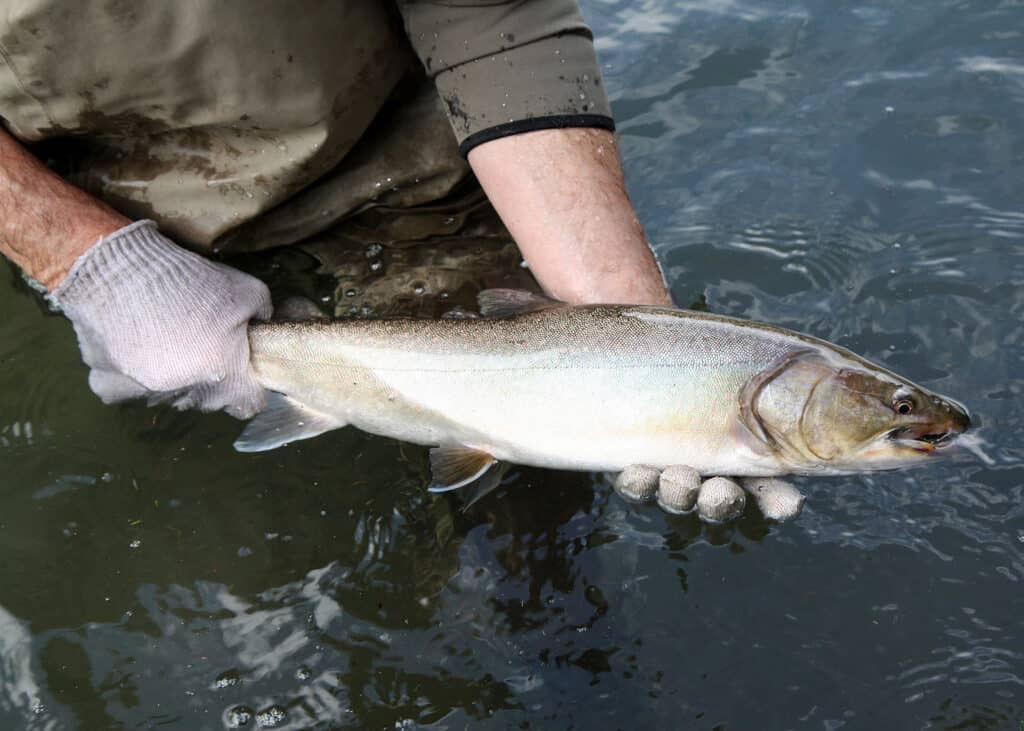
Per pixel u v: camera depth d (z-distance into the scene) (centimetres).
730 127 130
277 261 120
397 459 105
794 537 98
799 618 94
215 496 104
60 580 99
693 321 98
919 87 132
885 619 94
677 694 92
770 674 92
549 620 95
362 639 95
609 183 105
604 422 98
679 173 126
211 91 108
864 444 96
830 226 120
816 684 91
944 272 115
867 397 96
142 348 105
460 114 107
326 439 107
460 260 118
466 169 117
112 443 107
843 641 93
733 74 136
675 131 130
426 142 115
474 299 115
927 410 96
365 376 102
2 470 106
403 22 111
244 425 108
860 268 116
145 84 107
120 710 93
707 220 121
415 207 119
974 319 111
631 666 93
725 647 93
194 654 95
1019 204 120
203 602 98
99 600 98
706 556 98
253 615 97
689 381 97
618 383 97
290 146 111
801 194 123
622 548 98
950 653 92
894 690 91
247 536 101
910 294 113
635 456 98
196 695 93
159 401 109
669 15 144
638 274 103
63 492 104
